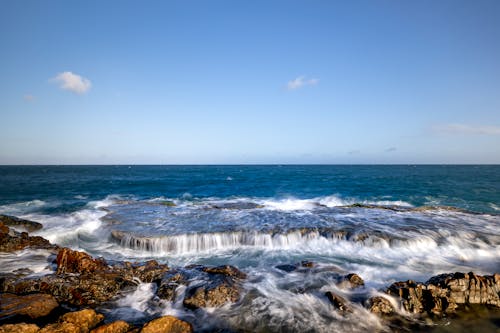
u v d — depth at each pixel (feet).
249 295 23.21
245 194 93.97
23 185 118.93
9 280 23.16
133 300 22.63
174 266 32.01
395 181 138.72
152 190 103.14
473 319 19.67
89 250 38.04
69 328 16.33
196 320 19.89
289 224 45.80
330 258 34.01
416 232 40.86
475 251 35.17
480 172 259.19
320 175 202.28
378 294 22.47
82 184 124.88
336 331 18.51
